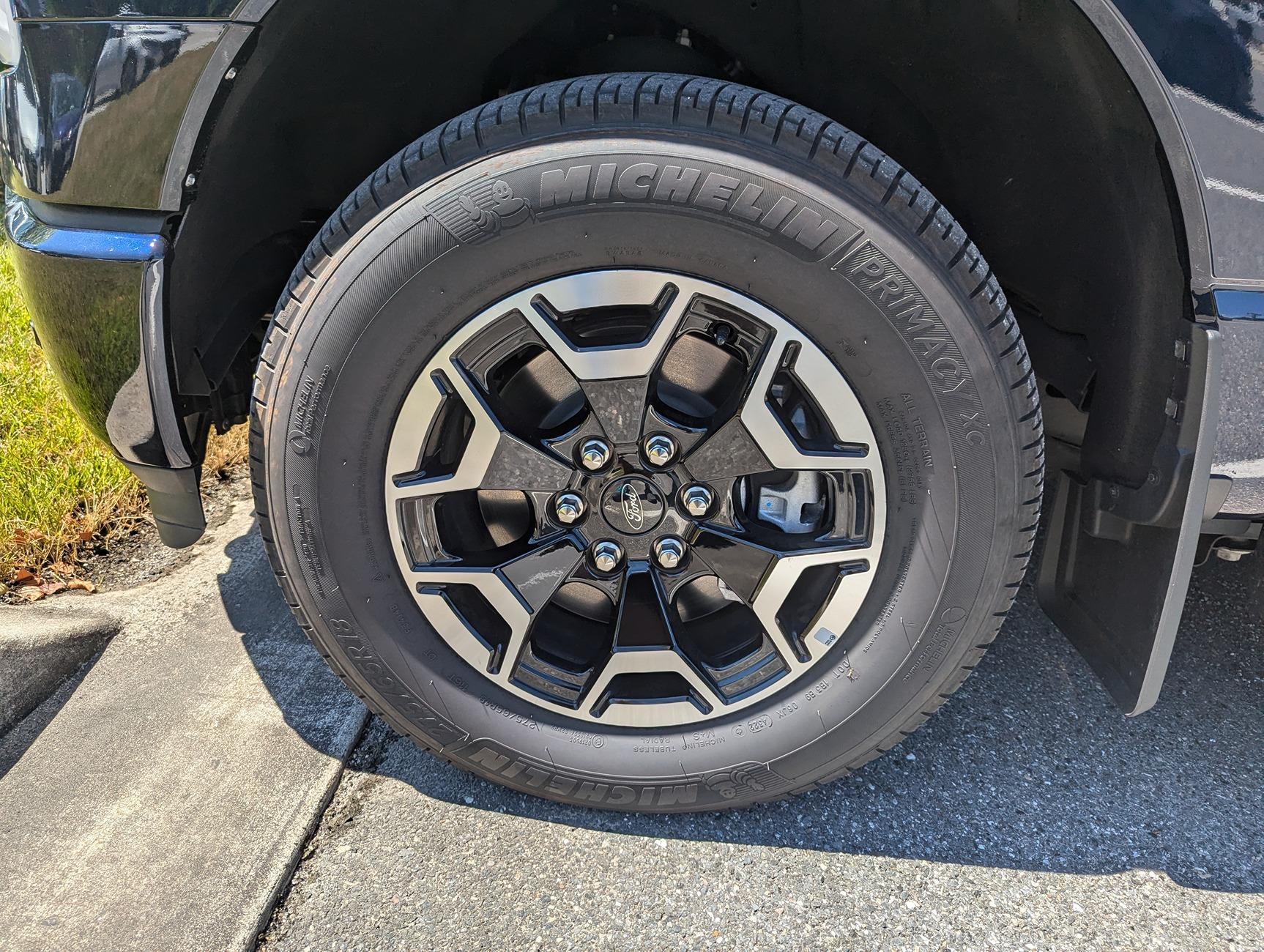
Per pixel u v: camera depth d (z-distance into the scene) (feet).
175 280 4.91
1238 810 5.92
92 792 5.93
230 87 4.50
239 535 8.95
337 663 5.52
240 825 5.68
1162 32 4.17
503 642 5.46
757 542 5.20
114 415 5.22
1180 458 4.71
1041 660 7.25
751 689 5.41
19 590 8.07
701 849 5.61
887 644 5.21
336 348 4.76
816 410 4.91
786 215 4.43
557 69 5.46
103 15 4.47
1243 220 4.44
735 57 5.29
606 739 5.55
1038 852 5.61
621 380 4.79
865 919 5.16
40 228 5.10
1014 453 4.82
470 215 4.52
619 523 5.19
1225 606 7.84
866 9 4.54
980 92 4.78
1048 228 5.24
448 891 5.33
